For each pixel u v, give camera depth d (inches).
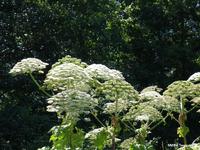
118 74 245.1
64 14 1272.1
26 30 1227.9
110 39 1331.2
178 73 1448.1
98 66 245.6
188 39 1523.1
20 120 1013.2
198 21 1530.5
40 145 900.6
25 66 261.1
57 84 232.5
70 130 231.9
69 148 231.0
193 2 1526.8
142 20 1536.7
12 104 1064.8
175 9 1521.9
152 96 268.4
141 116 263.1
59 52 1239.5
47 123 1009.5
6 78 1155.9
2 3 1229.1
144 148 245.1
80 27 1275.8
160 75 1390.3
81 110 214.5
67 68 228.2
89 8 1328.7
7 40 1202.6
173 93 274.4
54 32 1254.3
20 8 1235.2
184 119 275.0
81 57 1242.0
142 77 1386.6
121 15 1546.5
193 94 272.2
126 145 273.9
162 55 1437.0
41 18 1242.0
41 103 1181.1
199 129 1309.1
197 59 1491.1
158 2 1553.9
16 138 1011.9
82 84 233.0
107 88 240.4
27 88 1179.3
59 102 214.5
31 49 1238.3
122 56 1485.0
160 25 1526.8
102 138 243.1
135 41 1503.4
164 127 1245.7
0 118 1004.6
